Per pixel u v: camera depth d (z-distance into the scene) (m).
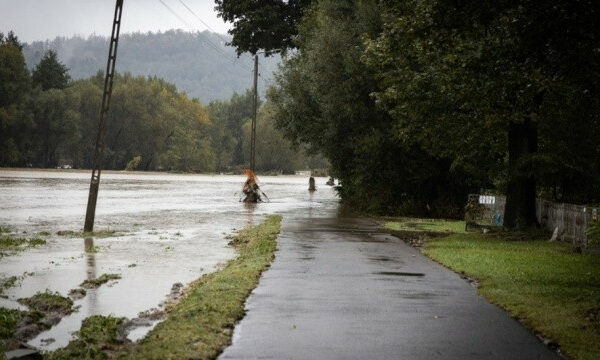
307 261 19.33
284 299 13.38
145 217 39.38
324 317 11.72
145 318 11.93
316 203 58.12
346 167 51.47
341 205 55.03
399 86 27.28
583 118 27.45
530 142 29.03
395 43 21.84
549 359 9.21
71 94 192.88
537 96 27.09
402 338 10.27
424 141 31.20
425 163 43.38
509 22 16.55
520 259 20.36
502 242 26.39
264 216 41.09
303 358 9.07
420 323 11.36
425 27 17.06
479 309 12.64
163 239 26.88
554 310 12.42
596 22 13.99
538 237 27.75
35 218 36.44
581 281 16.03
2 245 23.31
